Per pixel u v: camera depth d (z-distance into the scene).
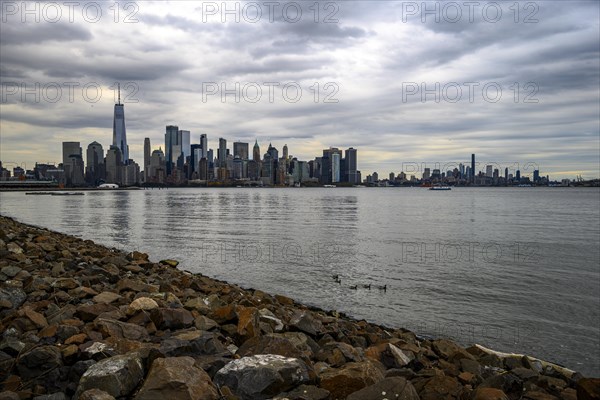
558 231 56.44
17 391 5.89
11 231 26.89
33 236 26.44
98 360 6.52
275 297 17.86
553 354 14.91
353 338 10.55
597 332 16.98
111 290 12.40
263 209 109.44
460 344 15.66
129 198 199.75
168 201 164.50
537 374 8.62
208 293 15.56
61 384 6.16
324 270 28.50
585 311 19.75
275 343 7.27
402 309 19.72
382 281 25.23
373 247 40.09
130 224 65.69
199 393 5.35
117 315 8.82
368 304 20.42
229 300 13.26
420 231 55.75
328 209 110.12
